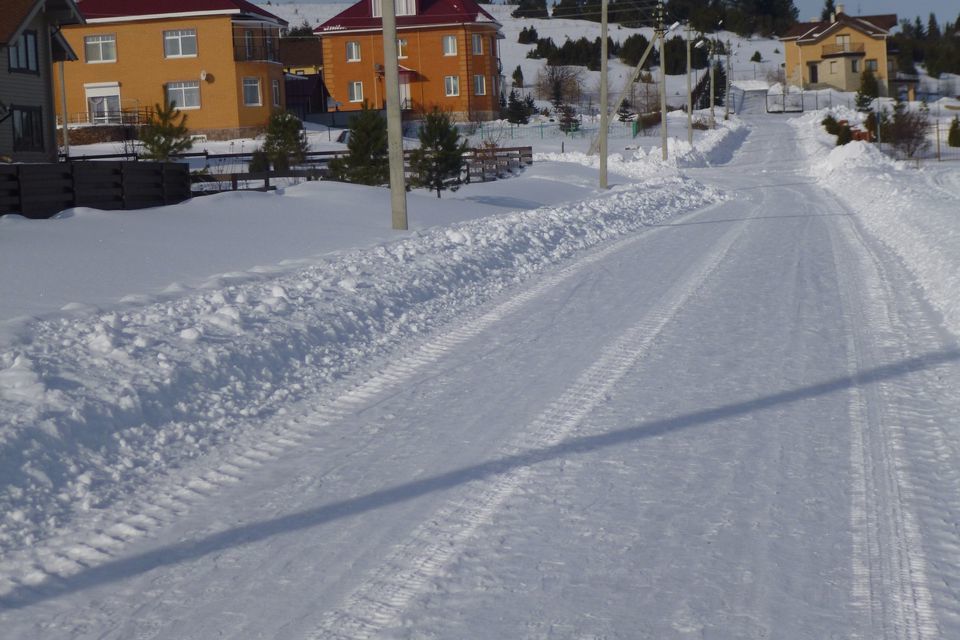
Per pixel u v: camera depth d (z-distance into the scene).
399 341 10.67
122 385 7.78
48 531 5.59
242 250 16.02
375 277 13.62
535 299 13.24
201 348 9.05
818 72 111.00
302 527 5.57
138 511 5.89
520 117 76.75
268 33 62.38
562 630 4.30
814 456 6.56
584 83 108.94
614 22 150.50
